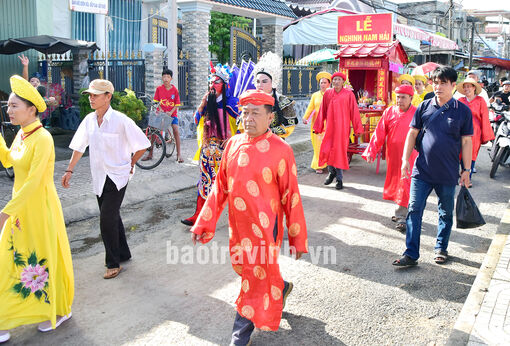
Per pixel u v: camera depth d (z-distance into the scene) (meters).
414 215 4.73
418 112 4.82
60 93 13.28
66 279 3.69
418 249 4.78
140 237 5.71
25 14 13.88
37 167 3.44
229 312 3.95
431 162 4.67
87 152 10.31
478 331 3.42
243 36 14.87
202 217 3.46
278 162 3.26
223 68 5.83
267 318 3.28
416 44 20.86
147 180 7.93
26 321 3.56
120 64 12.21
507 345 3.24
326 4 22.66
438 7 35.09
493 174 8.87
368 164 10.04
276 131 5.58
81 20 15.22
